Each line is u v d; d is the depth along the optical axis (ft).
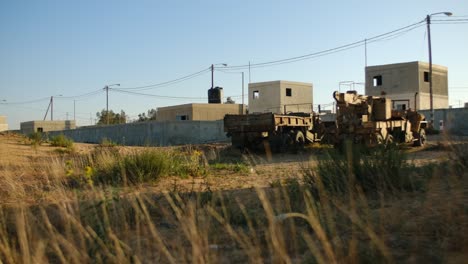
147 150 37.35
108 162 33.76
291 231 14.56
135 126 132.05
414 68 168.66
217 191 23.12
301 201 19.80
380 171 21.31
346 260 11.46
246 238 13.47
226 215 15.96
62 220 16.51
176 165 35.73
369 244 12.57
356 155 22.18
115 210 17.16
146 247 14.24
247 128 69.05
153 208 19.34
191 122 127.03
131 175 30.96
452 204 16.25
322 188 18.69
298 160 54.85
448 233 13.20
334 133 60.49
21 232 12.85
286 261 11.68
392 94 172.86
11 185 25.89
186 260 12.74
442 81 180.55
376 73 177.27
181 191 25.57
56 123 241.14
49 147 64.18
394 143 24.43
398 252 12.14
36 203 21.89
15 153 50.83
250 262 12.34
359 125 58.95
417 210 16.29
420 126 72.64
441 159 27.12
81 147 69.82
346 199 19.02
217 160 54.60
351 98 61.26
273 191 24.07
